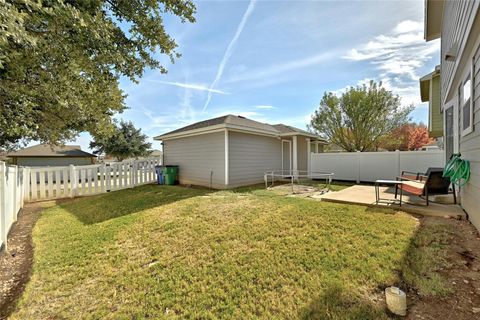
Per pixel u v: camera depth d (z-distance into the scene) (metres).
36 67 3.20
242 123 10.03
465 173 3.80
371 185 8.79
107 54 3.53
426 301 2.02
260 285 2.43
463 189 4.19
